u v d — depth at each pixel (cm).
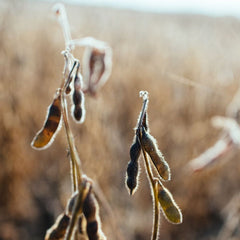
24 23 186
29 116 166
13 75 165
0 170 157
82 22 187
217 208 162
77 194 44
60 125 46
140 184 152
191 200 158
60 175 165
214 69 174
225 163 162
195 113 164
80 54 126
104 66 76
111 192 140
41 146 45
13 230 153
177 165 158
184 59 184
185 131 160
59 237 44
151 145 45
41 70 173
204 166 98
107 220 126
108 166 138
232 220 143
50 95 168
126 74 169
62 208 154
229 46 204
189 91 168
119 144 154
